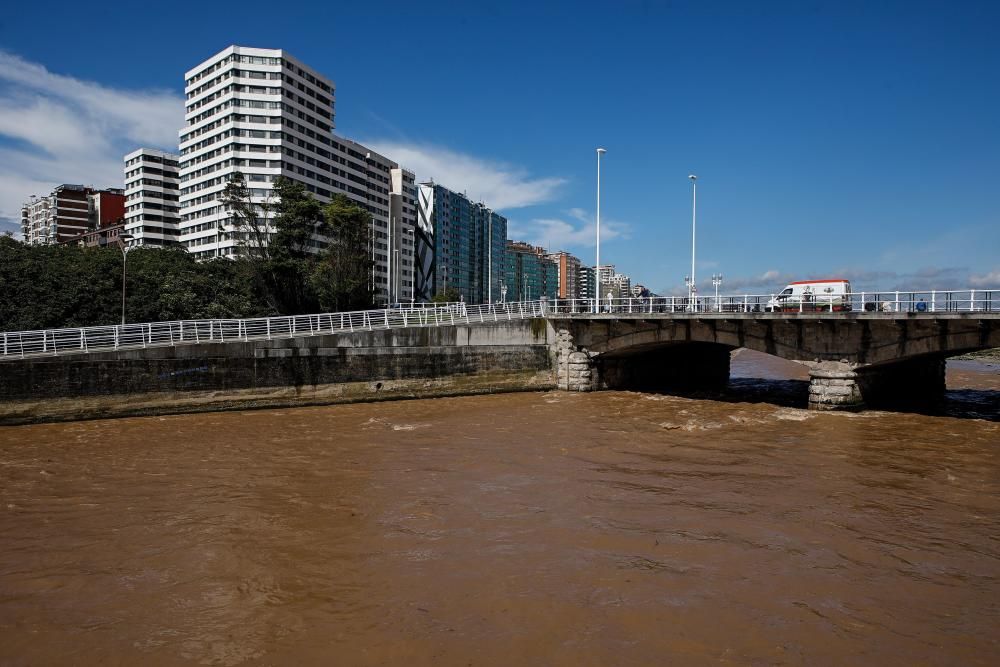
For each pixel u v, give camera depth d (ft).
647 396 139.03
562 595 38.50
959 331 98.94
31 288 152.15
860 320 108.58
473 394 139.85
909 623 35.35
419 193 502.79
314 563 43.80
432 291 506.48
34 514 54.85
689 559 44.39
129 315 165.68
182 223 359.05
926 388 138.82
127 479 66.23
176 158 399.24
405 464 72.74
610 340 143.02
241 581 40.91
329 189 362.74
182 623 35.50
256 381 115.44
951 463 73.97
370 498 59.11
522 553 45.37
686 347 171.12
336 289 196.65
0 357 94.58
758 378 193.36
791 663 31.07
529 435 90.68
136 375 104.94
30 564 44.01
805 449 81.56
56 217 453.99
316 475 67.72
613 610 36.60
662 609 36.76
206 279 192.75
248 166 328.08
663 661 31.19
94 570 42.91
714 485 64.08
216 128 335.67
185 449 80.84
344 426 98.27
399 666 30.81
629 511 55.21
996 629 34.68
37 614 36.73
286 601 38.06
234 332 145.07
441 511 55.16
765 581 40.81
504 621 35.32
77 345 124.98
